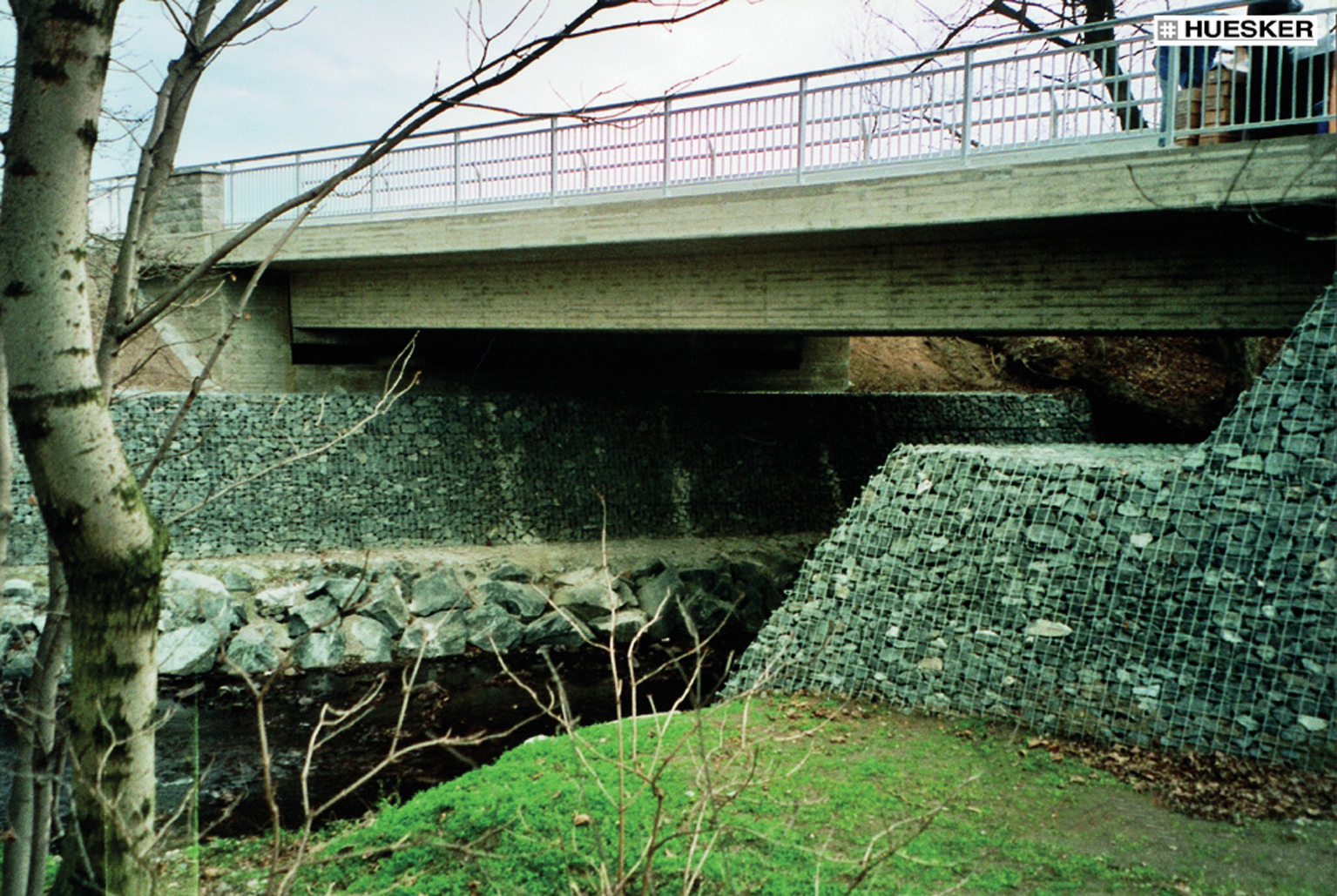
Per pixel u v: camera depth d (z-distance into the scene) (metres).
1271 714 6.64
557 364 22.36
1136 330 10.95
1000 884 5.02
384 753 9.73
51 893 2.73
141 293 17.23
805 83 12.24
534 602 15.19
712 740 7.04
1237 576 7.22
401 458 17.16
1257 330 10.17
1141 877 5.09
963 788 6.29
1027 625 7.87
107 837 2.66
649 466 19.23
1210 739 6.75
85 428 2.58
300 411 16.58
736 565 17.44
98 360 2.99
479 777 6.66
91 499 2.60
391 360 20.50
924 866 5.20
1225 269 10.22
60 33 2.48
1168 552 7.58
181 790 8.59
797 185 11.91
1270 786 6.12
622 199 13.82
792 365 24.19
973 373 26.89
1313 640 6.71
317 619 13.57
